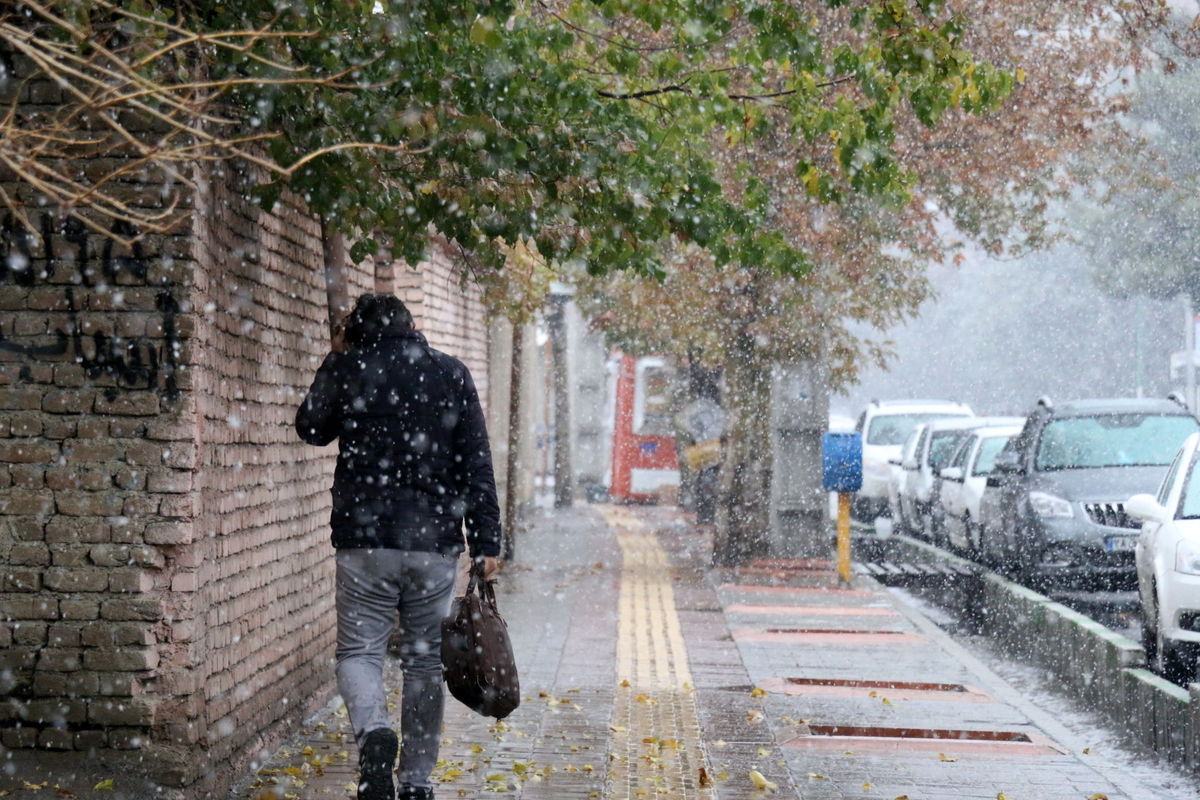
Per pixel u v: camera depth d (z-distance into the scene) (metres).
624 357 92.44
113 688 14.72
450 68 15.41
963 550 45.09
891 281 48.00
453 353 32.62
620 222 17.16
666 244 41.59
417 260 17.06
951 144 40.25
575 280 45.31
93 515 14.80
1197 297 90.06
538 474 92.81
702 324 44.62
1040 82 39.34
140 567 14.79
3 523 14.80
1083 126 40.09
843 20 34.41
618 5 17.02
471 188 15.95
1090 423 37.31
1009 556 35.72
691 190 18.19
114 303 14.87
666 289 43.00
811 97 18.86
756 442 43.56
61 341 14.91
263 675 17.95
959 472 46.31
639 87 19.44
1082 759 18.78
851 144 18.83
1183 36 35.88
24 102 14.62
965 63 17.20
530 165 16.56
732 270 42.00
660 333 52.72
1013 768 18.17
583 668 25.02
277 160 15.35
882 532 57.47
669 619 31.78
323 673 21.55
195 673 14.95
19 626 14.76
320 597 21.45
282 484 19.11
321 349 21.22
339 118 15.08
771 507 43.03
